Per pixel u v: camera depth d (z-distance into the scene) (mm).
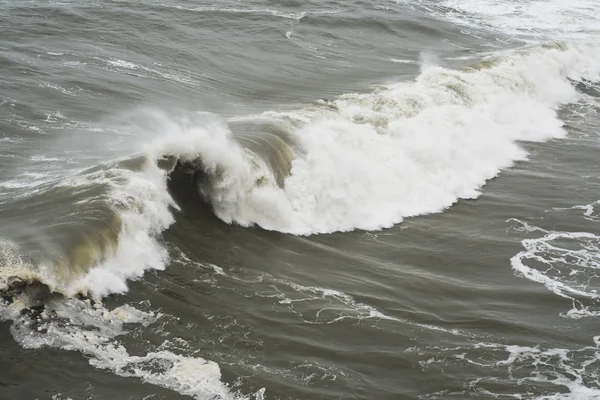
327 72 43719
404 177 30797
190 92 37688
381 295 22766
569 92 45406
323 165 28781
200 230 24453
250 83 40438
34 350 17500
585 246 27234
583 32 57250
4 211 21969
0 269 19016
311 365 18797
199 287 21500
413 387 18469
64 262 19625
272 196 26594
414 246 26672
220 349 18875
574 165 35156
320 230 27062
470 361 19734
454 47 51750
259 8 56406
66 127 31234
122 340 18438
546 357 20203
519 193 31656
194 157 25797
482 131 36281
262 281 22578
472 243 27016
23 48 41250
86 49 42750
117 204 22062
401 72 44281
